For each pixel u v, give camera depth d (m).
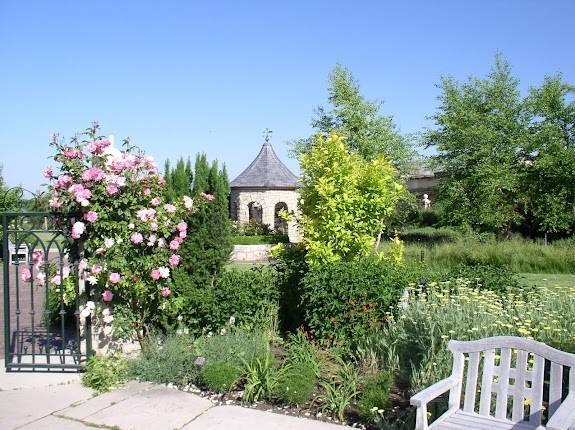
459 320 4.83
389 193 7.06
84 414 4.29
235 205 29.77
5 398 4.69
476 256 14.14
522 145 18.47
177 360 5.15
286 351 5.61
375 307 5.75
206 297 6.09
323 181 6.66
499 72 19.45
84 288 5.62
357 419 4.12
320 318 5.91
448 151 19.31
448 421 3.14
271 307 6.49
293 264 6.85
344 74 21.33
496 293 7.24
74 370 5.38
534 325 5.16
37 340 6.66
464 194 18.67
